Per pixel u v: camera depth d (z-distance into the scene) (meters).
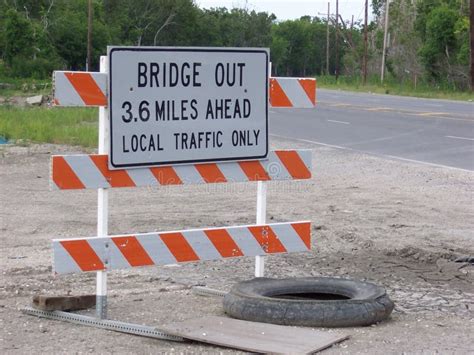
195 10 109.12
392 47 82.44
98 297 7.28
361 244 10.85
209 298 8.26
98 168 7.19
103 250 7.23
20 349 6.57
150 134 7.41
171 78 7.50
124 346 6.71
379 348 6.65
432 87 69.00
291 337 6.79
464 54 65.94
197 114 7.67
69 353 6.49
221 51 7.75
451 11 68.62
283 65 149.50
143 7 105.62
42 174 17.62
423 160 19.98
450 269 9.60
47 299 7.43
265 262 9.93
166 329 6.91
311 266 9.73
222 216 12.78
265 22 132.75
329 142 24.66
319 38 147.25
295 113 37.53
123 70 7.23
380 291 7.61
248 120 7.97
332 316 7.15
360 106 42.69
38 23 84.38
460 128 28.08
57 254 7.05
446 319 7.55
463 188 15.73
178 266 9.74
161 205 13.89
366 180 16.81
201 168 7.73
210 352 6.55
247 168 8.02
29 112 34.06
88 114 33.00
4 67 78.69
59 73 6.98
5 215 12.91
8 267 9.50
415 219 12.68
